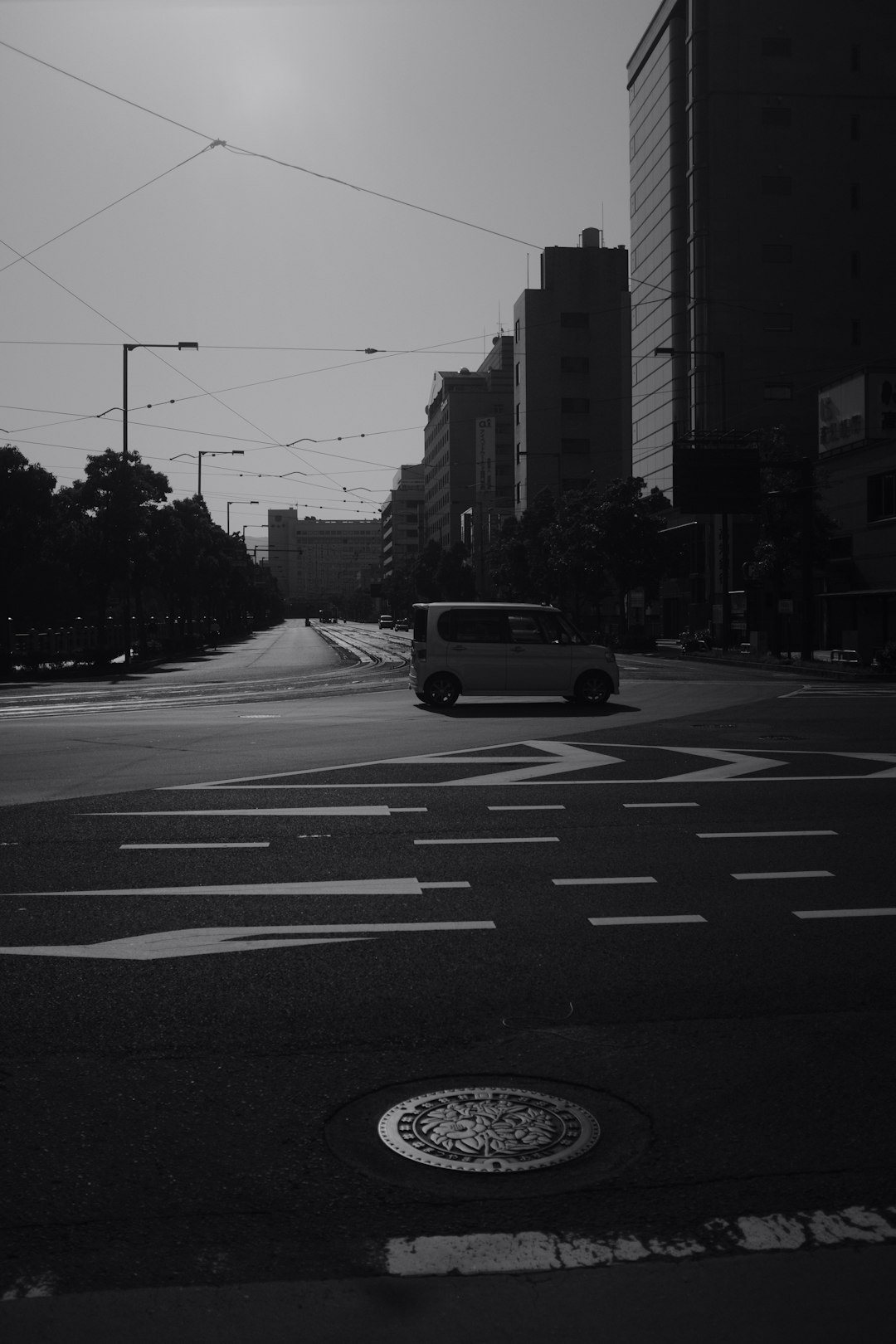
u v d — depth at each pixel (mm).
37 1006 5203
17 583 49562
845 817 9719
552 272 116125
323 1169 3629
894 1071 4449
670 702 23219
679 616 78500
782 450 45562
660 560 66000
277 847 8570
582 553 66000
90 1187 3514
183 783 11719
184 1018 5035
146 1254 3139
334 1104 4133
